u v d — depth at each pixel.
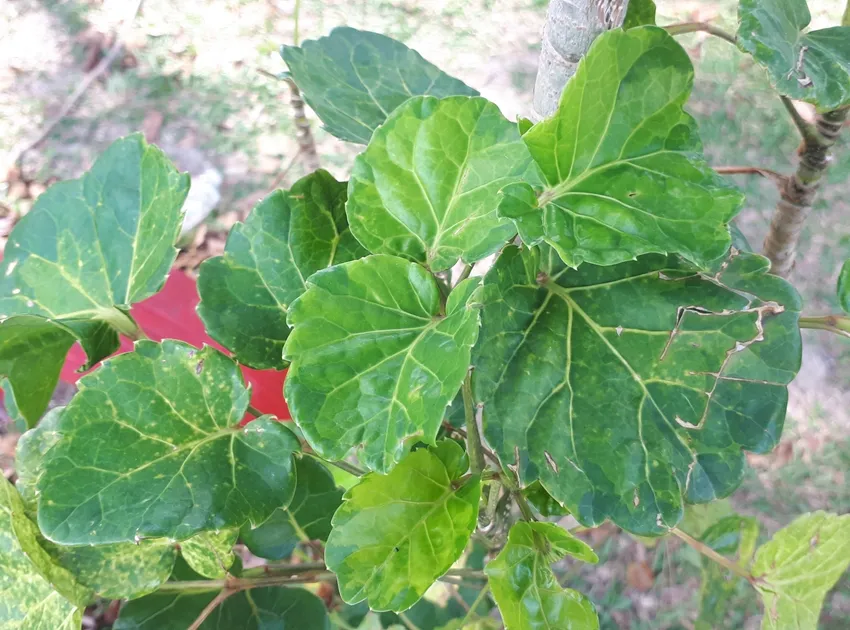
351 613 0.46
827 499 0.61
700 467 0.24
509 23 0.95
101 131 0.87
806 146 0.37
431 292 0.23
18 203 0.82
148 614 0.31
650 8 0.35
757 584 0.33
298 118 0.46
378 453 0.21
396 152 0.23
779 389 0.24
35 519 0.28
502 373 0.24
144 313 0.48
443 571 0.23
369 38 0.36
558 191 0.22
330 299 0.22
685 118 0.22
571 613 0.25
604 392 0.24
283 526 0.35
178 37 0.96
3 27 0.97
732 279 0.26
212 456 0.26
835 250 0.71
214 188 0.81
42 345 0.31
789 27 0.28
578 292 0.26
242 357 0.29
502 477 0.28
